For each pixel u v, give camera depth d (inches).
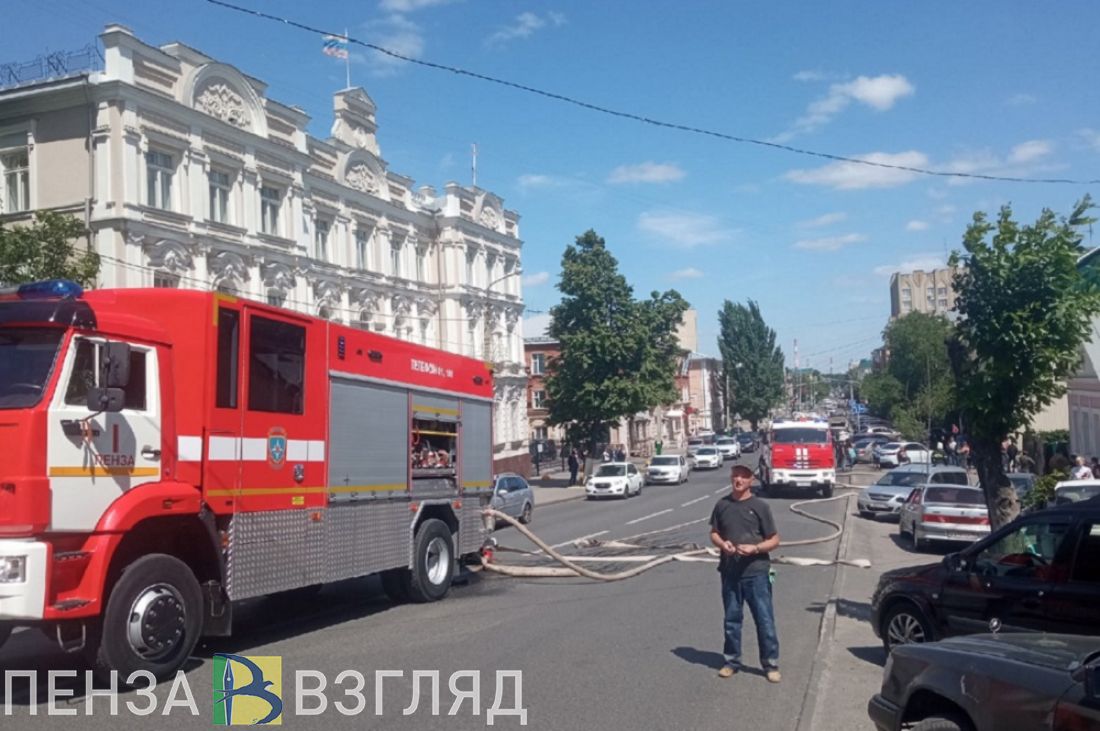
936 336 2055.9
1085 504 310.8
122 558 320.2
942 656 206.5
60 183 1021.2
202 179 1106.1
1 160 1058.7
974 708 190.7
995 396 436.5
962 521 763.4
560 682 331.0
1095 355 1154.0
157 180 1055.0
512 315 1920.5
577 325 1865.2
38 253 778.8
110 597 307.9
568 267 1843.0
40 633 423.8
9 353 306.5
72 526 298.5
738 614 340.2
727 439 2765.7
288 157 1254.3
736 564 338.6
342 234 1402.6
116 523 307.3
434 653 378.6
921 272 5541.3
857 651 382.6
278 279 1234.6
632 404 1825.8
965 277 442.0
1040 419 1599.4
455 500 552.1
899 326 2188.7
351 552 442.0
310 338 416.8
